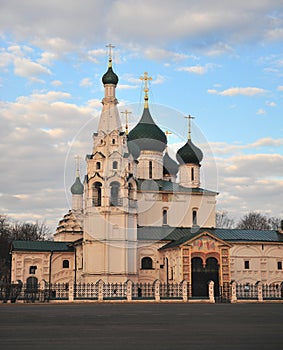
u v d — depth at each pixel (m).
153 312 41.91
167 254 75.56
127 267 71.12
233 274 79.19
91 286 65.19
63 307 50.72
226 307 50.84
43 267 84.19
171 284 68.06
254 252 81.06
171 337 22.89
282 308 49.00
